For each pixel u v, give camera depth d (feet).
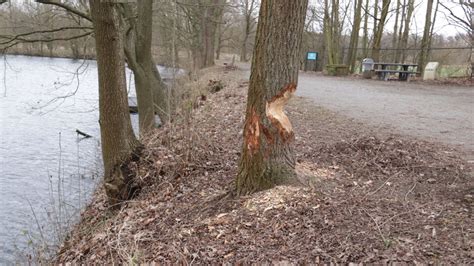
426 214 13.34
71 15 37.09
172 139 25.29
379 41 69.72
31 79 89.10
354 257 11.16
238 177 16.71
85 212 23.59
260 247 12.55
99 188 27.02
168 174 22.40
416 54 88.74
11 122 53.98
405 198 15.12
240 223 14.07
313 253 11.69
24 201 28.58
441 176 17.29
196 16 65.41
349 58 83.92
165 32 62.03
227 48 172.96
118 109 22.13
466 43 69.92
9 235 23.79
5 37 34.83
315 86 51.13
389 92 44.98
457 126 26.68
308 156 21.09
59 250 19.26
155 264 13.03
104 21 20.83
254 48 15.30
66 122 54.60
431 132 24.94
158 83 40.65
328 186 15.97
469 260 10.41
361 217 13.20
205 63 98.07
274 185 15.61
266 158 15.61
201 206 16.94
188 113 28.94
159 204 19.45
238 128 29.17
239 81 55.42
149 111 37.35
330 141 23.65
